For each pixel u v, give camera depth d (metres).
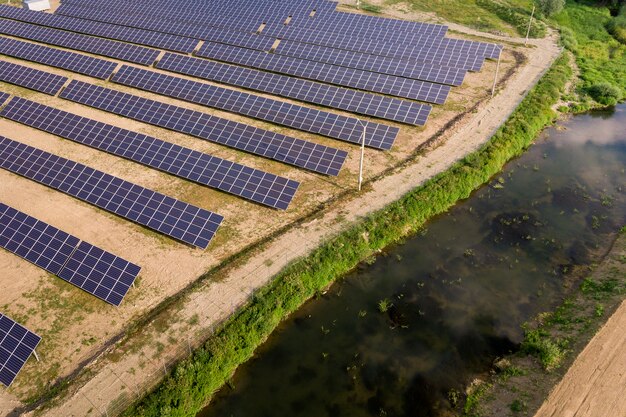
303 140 45.38
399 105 52.09
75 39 74.62
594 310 30.75
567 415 24.16
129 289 32.22
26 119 53.28
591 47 75.06
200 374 27.11
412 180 42.66
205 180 41.72
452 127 50.34
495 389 26.94
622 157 49.28
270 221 38.47
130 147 46.28
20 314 31.19
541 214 41.22
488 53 64.31
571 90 61.66
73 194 40.91
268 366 28.98
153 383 26.64
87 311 31.28
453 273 35.38
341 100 54.03
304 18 78.81
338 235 36.56
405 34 69.88
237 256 34.88
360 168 39.84
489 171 45.22
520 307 32.56
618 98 60.41
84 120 50.53
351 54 64.75
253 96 53.88
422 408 26.62
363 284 34.47
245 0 86.81
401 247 37.62
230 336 29.03
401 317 32.03
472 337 30.58
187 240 35.75
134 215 37.91
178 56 65.38
